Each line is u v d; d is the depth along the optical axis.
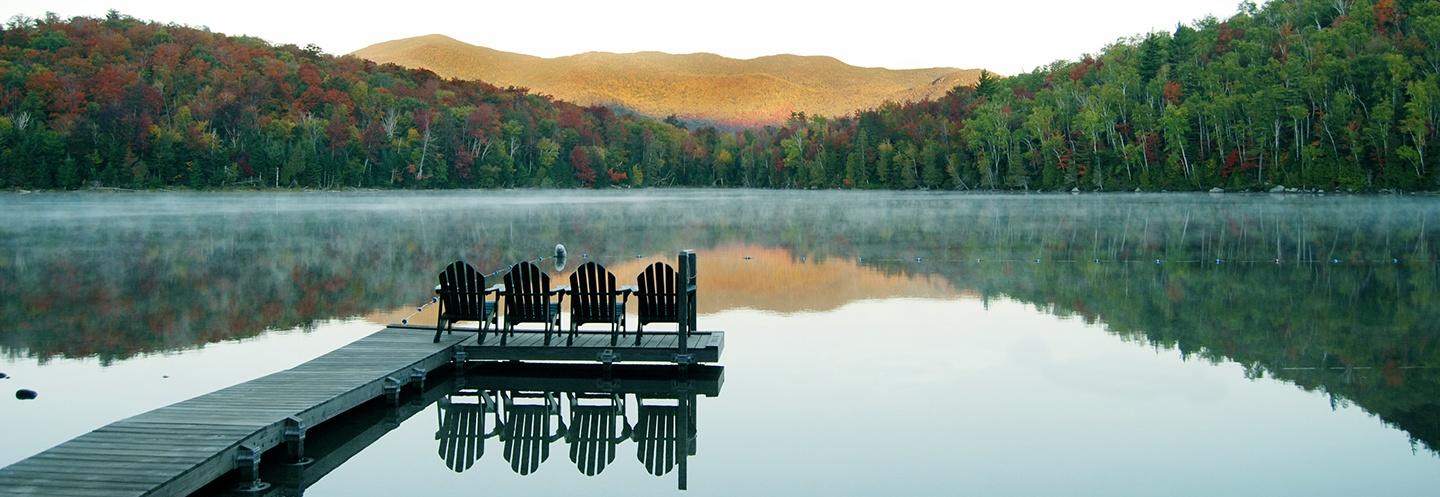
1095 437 8.77
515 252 29.16
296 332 14.61
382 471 8.02
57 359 12.40
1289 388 10.55
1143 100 110.06
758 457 8.30
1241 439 8.68
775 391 10.63
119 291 19.25
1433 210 51.50
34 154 100.00
